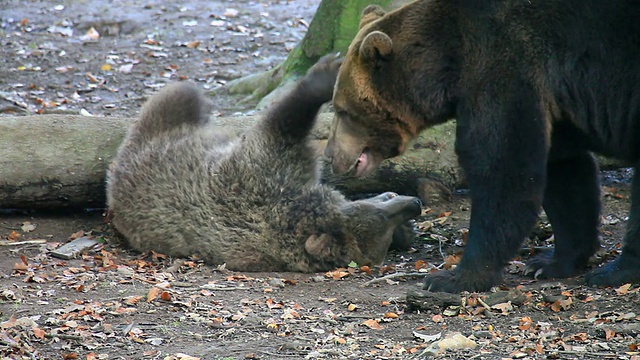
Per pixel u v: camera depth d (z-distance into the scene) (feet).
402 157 49.44
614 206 48.98
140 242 44.42
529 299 34.78
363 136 37.19
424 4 35.86
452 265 40.55
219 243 42.47
